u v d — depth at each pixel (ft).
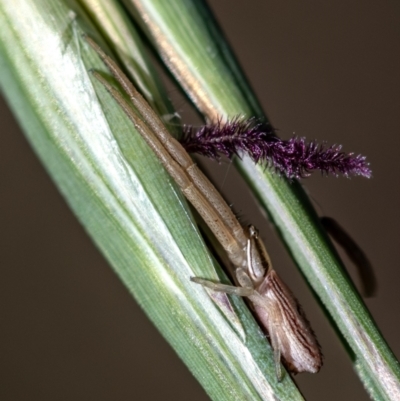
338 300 0.22
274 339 0.23
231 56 0.22
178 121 0.23
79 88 0.22
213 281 0.22
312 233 0.22
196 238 0.22
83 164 0.22
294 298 0.24
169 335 0.22
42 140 0.22
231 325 0.22
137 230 0.22
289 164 0.22
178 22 0.22
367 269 0.23
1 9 0.22
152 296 0.22
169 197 0.22
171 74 0.22
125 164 0.22
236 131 0.22
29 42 0.22
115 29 0.22
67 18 0.22
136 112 0.22
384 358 0.22
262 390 0.22
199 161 0.23
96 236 0.22
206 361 0.22
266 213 0.22
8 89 0.22
